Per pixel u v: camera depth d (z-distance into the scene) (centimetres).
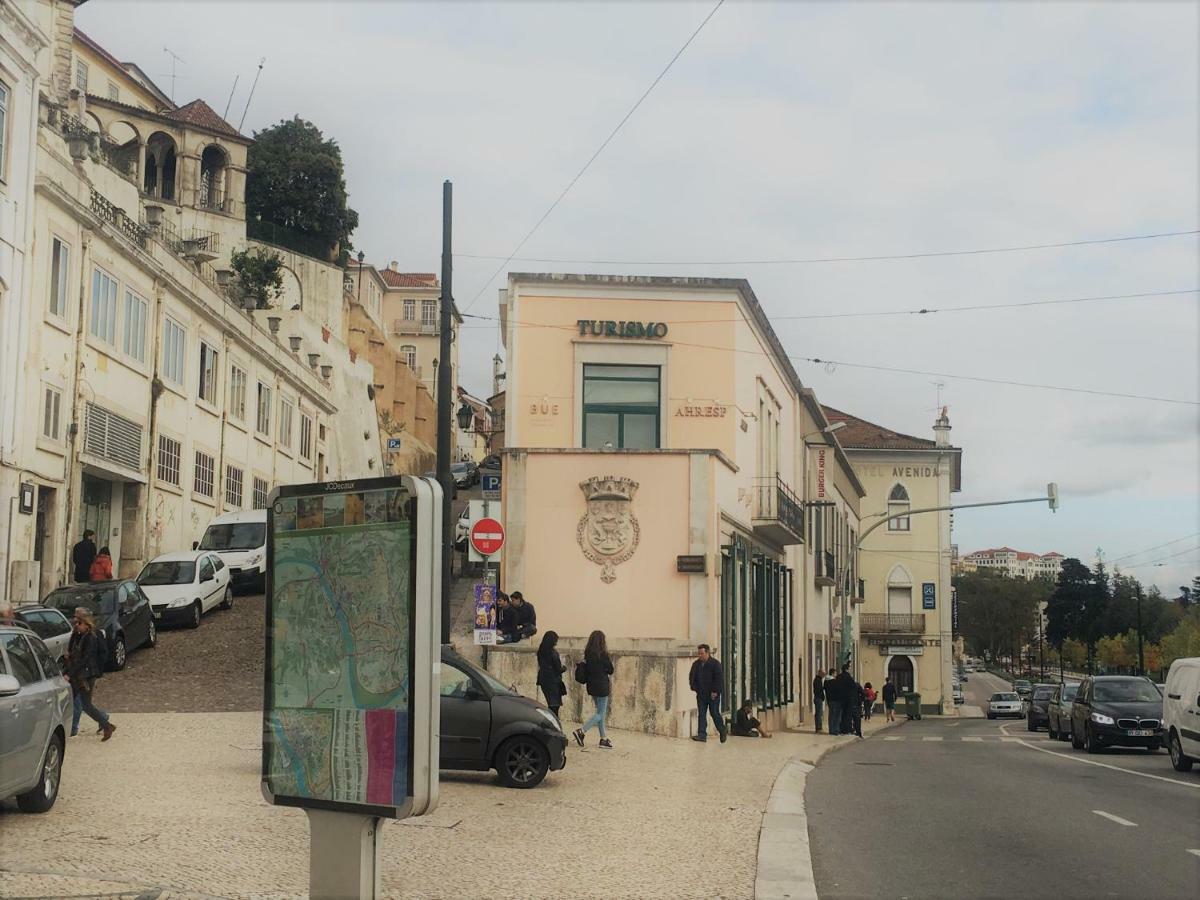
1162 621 11619
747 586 3047
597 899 896
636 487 2612
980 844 1190
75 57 6291
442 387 2188
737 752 2148
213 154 6378
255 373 4694
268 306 5828
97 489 3406
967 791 1669
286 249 6781
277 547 790
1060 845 1186
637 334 2991
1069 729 3097
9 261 2686
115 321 3322
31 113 2803
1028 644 14688
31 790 1115
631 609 2591
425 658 726
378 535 747
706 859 1059
